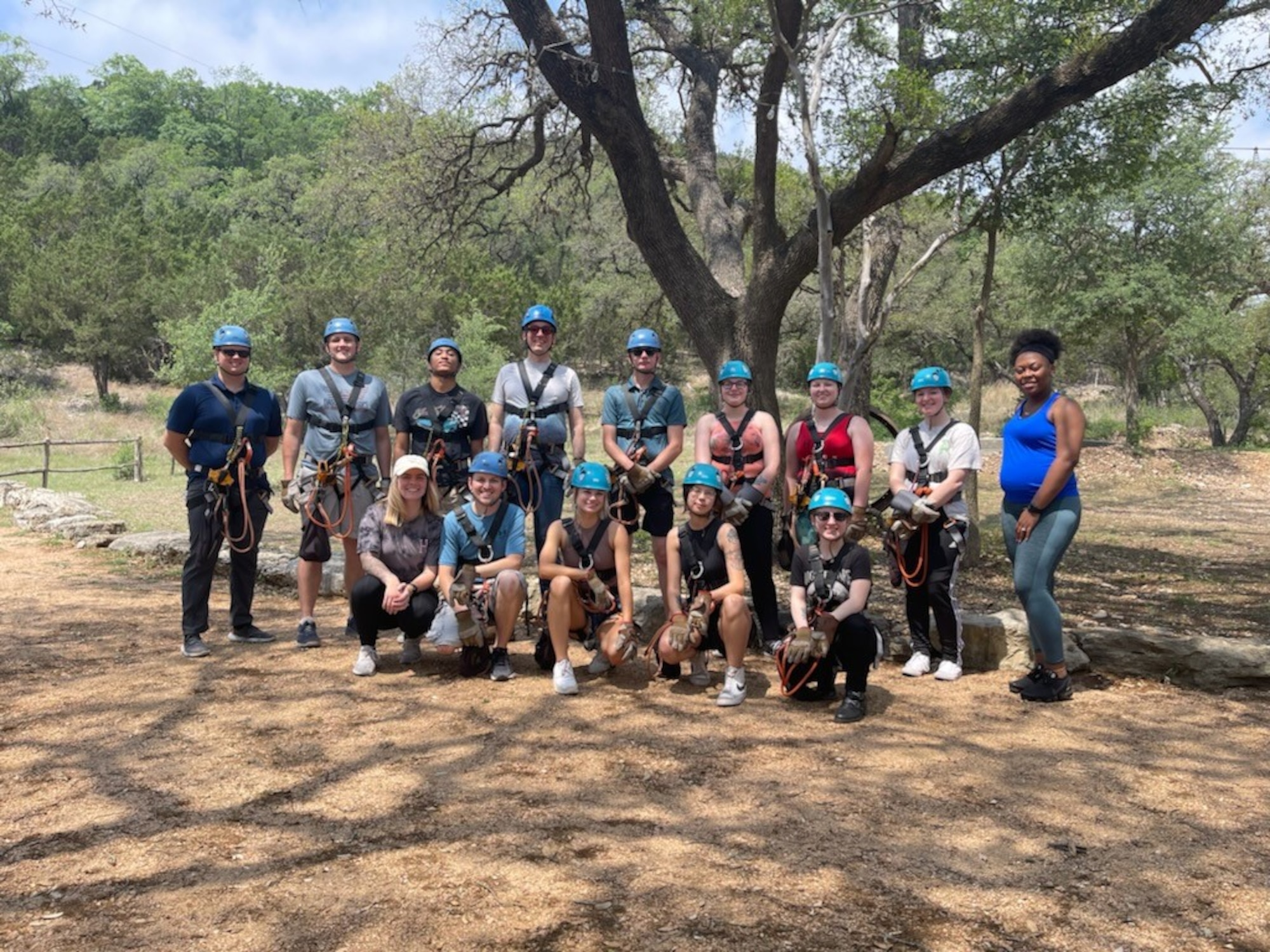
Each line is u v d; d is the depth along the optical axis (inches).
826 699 221.8
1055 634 222.5
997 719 210.5
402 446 257.0
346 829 149.2
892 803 162.4
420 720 200.4
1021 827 154.5
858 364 468.4
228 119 4343.0
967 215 480.1
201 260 1653.5
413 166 597.0
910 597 247.6
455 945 116.5
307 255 1402.6
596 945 116.9
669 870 136.8
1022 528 223.0
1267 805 165.3
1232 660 235.6
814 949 117.0
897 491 238.2
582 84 428.8
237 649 256.1
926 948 118.0
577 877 134.2
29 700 211.5
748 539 246.2
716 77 541.0
